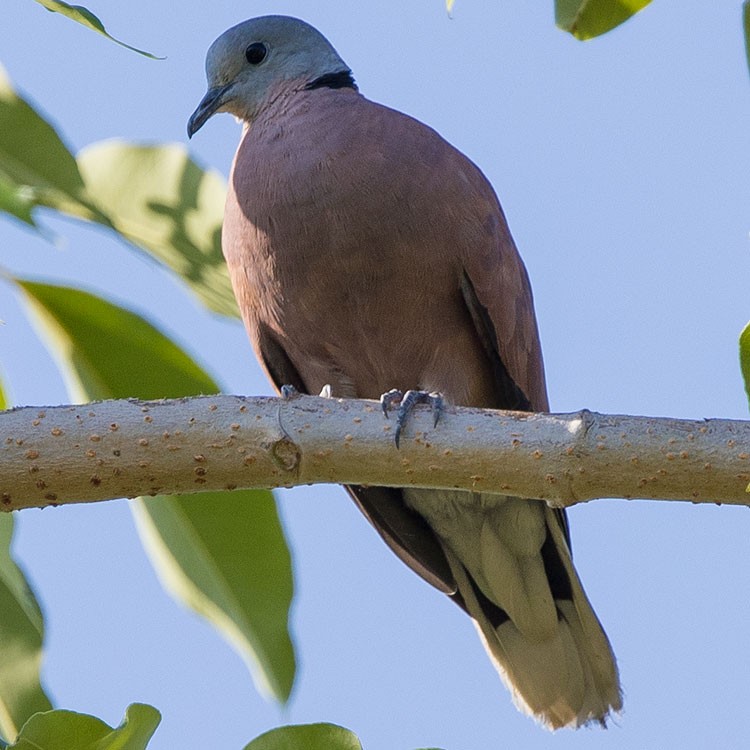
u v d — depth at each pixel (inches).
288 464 279.1
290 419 279.9
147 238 338.6
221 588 338.6
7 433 271.9
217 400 280.1
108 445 273.3
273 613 337.4
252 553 337.7
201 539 337.7
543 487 276.5
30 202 292.5
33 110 294.4
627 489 272.7
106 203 334.0
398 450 279.6
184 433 275.7
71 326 327.6
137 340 327.9
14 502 273.9
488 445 277.0
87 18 247.6
